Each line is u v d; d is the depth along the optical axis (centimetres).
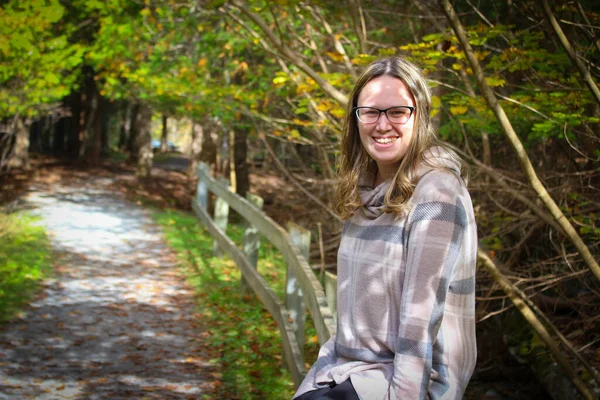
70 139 3662
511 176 594
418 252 149
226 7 557
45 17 645
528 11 446
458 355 154
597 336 460
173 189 2445
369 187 177
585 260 331
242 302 750
